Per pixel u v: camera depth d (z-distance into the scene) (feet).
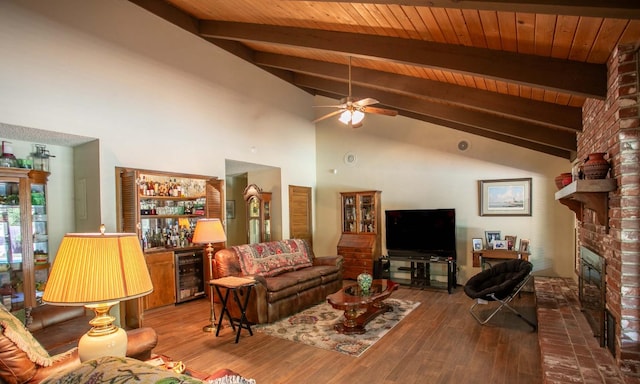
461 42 9.82
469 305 16.79
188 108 18.01
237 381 4.87
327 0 8.36
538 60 9.15
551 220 19.07
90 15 14.11
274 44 14.55
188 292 18.12
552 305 13.08
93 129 14.14
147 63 16.20
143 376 3.18
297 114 25.31
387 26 10.39
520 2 6.26
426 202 22.45
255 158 21.76
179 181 18.58
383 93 19.31
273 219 24.07
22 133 13.05
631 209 7.61
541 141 15.75
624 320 7.72
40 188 14.26
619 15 5.85
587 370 7.79
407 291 19.65
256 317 14.15
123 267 5.56
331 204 26.11
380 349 11.67
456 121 17.46
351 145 25.32
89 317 10.63
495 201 20.43
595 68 8.66
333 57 16.28
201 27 18.13
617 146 7.89
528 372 9.92
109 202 14.69
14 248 12.58
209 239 13.98
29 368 6.08
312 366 10.53
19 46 12.03
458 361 10.69
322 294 17.75
